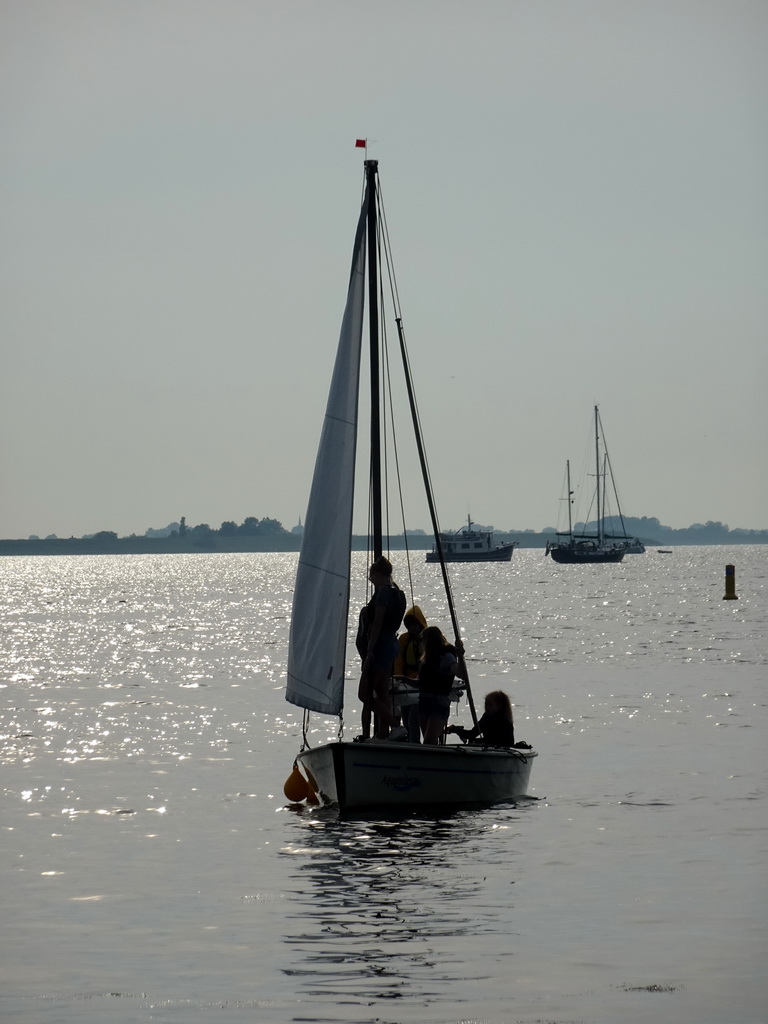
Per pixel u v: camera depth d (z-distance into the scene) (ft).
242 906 136.98
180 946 121.90
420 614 212.64
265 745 268.41
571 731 277.85
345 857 161.38
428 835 174.81
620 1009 102.58
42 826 183.62
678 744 256.11
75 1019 101.60
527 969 112.98
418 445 225.35
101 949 121.39
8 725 301.63
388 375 223.51
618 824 179.01
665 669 420.36
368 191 210.18
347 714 326.03
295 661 201.67
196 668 461.37
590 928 125.80
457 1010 102.68
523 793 206.28
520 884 144.66
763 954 116.78
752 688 357.61
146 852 165.68
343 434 203.10
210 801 203.92
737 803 192.34
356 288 205.77
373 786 190.19
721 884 142.51
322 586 200.64
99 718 314.96
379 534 208.54
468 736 207.72
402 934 124.67
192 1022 100.68
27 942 124.16
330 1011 102.68
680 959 115.65
